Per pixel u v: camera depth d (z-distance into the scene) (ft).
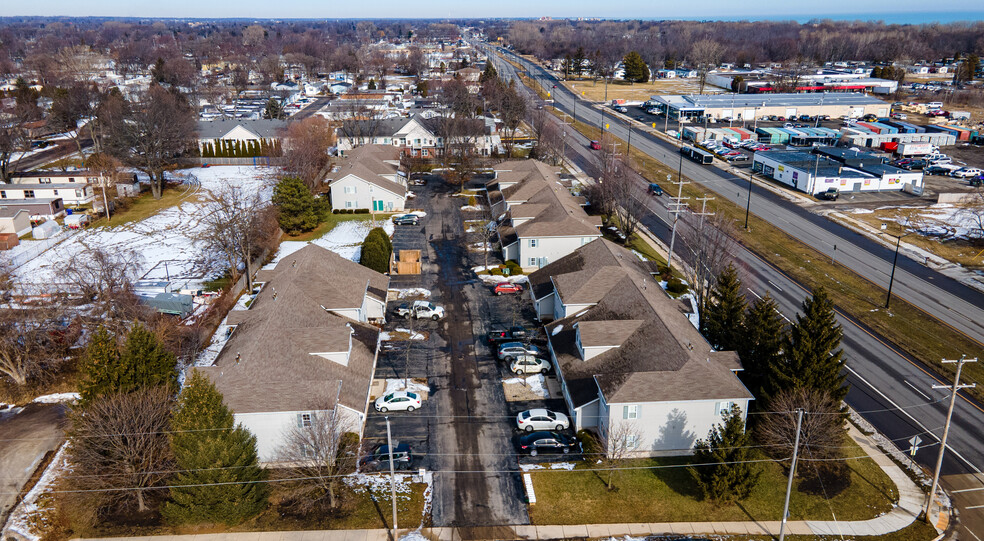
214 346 184.75
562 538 116.98
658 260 244.42
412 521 120.98
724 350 160.56
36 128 470.39
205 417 115.96
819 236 273.75
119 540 116.57
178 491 115.44
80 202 321.11
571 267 201.46
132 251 247.09
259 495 122.11
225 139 408.26
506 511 123.54
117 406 122.01
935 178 362.53
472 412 153.99
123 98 498.28
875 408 156.46
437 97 617.62
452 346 184.55
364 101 558.15
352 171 303.48
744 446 122.72
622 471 134.10
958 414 154.20
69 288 207.92
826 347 138.00
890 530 119.75
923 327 195.93
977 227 278.87
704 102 538.47
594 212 291.17
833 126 490.49
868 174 337.11
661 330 152.15
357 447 138.51
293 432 129.08
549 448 139.95
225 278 234.79
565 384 152.97
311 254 197.06
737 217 296.51
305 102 649.61
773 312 157.38
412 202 322.75
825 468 135.54
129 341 137.59
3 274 198.90
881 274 235.61
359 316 184.75
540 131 394.93
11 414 156.35
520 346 176.35
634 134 479.00
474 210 308.40
